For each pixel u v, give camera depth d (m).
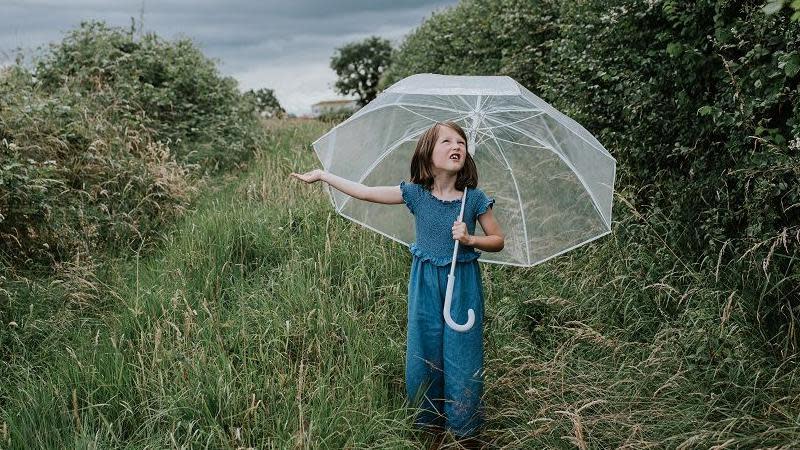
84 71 8.98
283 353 3.65
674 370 3.31
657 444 2.77
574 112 5.47
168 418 3.08
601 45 5.27
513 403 3.39
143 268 5.13
